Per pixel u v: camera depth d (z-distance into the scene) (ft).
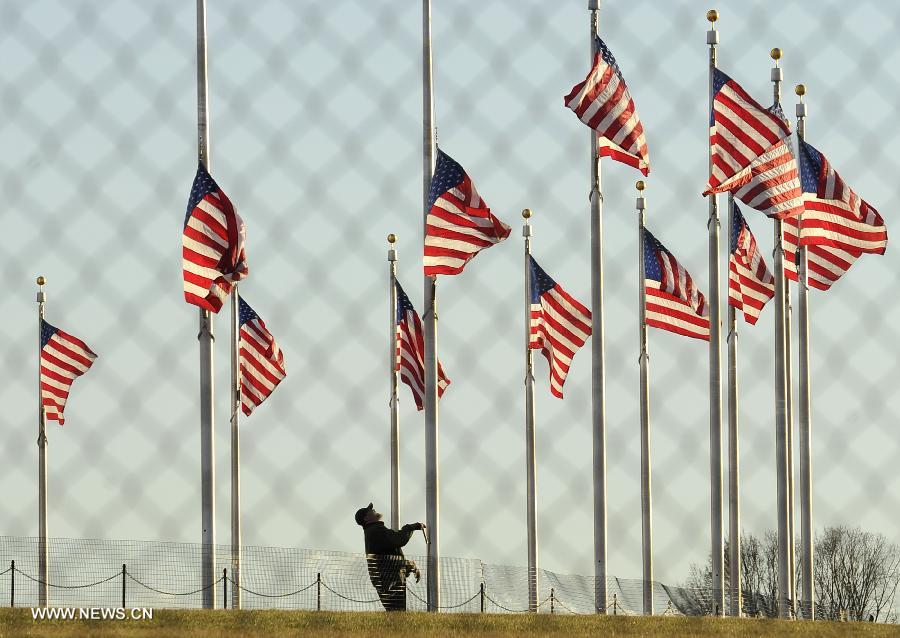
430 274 509.76
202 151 492.13
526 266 627.87
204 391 493.77
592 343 573.74
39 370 628.69
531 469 628.28
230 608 427.33
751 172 532.73
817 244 569.64
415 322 587.27
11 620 361.30
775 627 387.96
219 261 487.20
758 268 603.67
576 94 531.50
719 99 535.19
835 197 569.23
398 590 438.40
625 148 531.91
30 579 419.74
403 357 588.50
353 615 386.93
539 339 586.45
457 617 391.24
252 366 602.03
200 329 494.59
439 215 510.17
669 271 586.86
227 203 490.08
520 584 511.81
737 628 383.04
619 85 531.50
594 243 572.51
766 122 533.96
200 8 497.87
